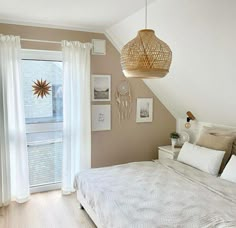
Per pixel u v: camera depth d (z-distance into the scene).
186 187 2.48
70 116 3.50
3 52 3.07
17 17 3.10
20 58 3.17
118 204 2.13
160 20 2.75
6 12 2.91
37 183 3.67
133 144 4.18
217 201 2.17
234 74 2.63
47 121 3.62
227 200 2.19
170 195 2.29
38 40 3.34
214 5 2.13
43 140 3.62
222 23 2.23
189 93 3.57
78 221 2.85
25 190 3.35
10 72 3.14
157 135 4.37
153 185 2.53
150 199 2.20
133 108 4.11
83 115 3.61
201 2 2.18
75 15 3.01
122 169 3.07
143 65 1.90
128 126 4.10
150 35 1.94
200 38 2.56
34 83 3.48
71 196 3.53
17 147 3.24
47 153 3.68
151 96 4.25
